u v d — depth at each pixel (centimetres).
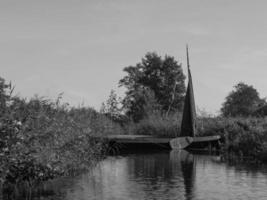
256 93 8731
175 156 3073
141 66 8544
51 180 1866
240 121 3981
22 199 1530
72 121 2172
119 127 4416
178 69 8419
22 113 1619
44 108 1888
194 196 1627
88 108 3017
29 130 1612
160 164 2559
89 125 2555
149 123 4434
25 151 1566
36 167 1673
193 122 3788
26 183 1694
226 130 3756
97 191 1691
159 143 3469
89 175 2070
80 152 2189
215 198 1595
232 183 1886
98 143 2577
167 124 4266
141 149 3566
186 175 2116
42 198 1553
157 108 5894
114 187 1780
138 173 2172
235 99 8612
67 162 1986
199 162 2669
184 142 3594
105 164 2534
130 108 5922
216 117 4272
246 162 2661
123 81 8425
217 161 2722
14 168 1627
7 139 1461
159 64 8412
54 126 1841
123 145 3475
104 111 4434
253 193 1681
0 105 1499
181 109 8138
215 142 3725
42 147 1667
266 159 2659
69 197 1579
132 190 1727
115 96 4553
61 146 1906
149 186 1811
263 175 2106
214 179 1989
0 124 1452
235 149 3092
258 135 3080
